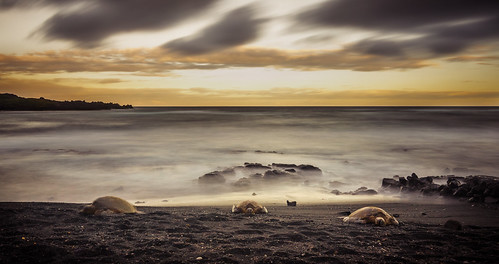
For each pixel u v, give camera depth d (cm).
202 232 862
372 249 739
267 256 687
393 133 4616
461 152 3086
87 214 1027
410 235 853
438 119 7588
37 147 3366
